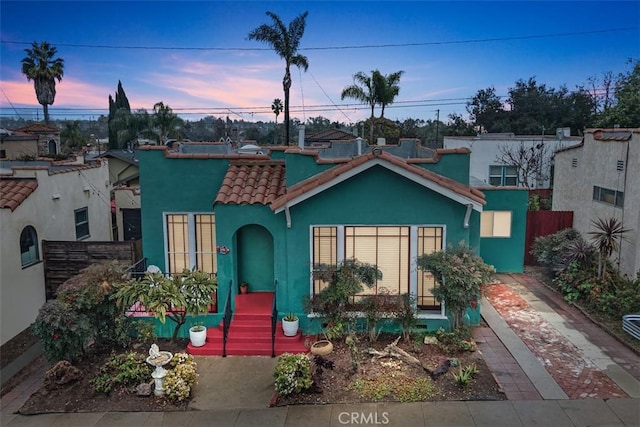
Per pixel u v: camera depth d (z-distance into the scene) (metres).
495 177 26.58
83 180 19.33
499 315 13.93
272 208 12.29
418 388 10.20
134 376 10.69
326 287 12.15
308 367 10.33
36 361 12.69
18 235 14.55
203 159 14.06
